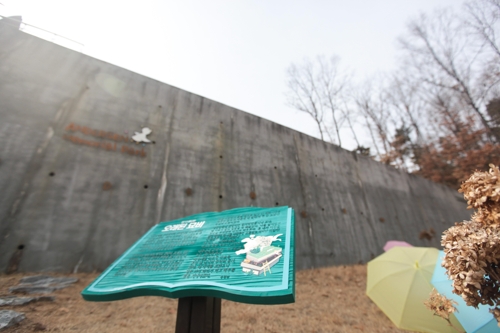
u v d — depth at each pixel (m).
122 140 7.97
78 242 6.25
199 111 10.30
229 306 5.11
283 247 2.28
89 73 8.36
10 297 4.27
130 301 4.96
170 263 2.58
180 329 2.19
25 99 6.93
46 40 8.07
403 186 16.27
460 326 3.63
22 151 6.39
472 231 2.07
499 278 1.88
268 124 12.37
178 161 8.76
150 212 7.51
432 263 4.42
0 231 5.52
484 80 18.20
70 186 6.67
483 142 18.86
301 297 6.14
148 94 9.27
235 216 3.19
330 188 12.59
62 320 3.85
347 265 10.45
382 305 4.50
